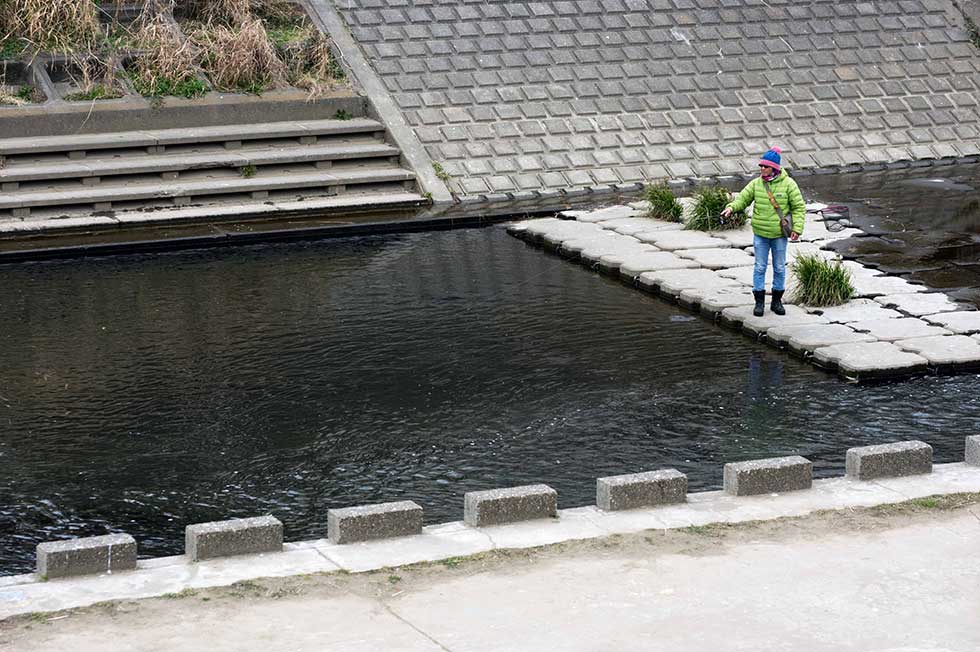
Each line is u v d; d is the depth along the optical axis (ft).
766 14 87.61
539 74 79.30
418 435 38.04
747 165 76.64
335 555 27.32
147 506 32.96
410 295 53.16
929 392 41.75
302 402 40.81
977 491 30.99
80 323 48.93
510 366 44.42
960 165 79.97
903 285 52.95
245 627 23.72
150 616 24.20
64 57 73.20
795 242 60.49
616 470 35.37
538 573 26.23
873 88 84.48
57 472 35.12
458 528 28.96
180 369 43.80
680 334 48.19
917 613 24.38
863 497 30.66
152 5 78.28
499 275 56.44
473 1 83.15
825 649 22.91
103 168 65.98
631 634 23.44
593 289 54.34
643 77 81.05
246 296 52.85
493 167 72.69
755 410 40.16
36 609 24.48
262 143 71.46
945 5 92.02
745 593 25.23
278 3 81.15
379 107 74.84
